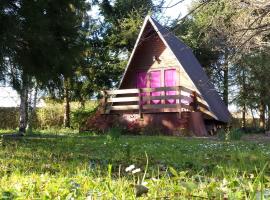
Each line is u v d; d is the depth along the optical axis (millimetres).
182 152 9539
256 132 26484
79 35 15422
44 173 5289
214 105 21750
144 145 11344
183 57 22391
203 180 4102
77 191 3297
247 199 2660
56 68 14492
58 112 29562
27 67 13914
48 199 3119
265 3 8719
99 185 3615
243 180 3285
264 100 28781
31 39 13336
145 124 19609
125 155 8352
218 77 27562
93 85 28281
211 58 26219
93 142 12312
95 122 20641
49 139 13336
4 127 28984
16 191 3359
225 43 10203
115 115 20391
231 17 10289
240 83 28500
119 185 3580
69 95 28312
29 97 24453
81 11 16438
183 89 19297
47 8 13945
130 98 20047
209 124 21703
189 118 18641
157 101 22250
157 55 22031
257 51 14875
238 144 12562
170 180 3695
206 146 11094
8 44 12945
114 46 28609
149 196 3135
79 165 6039
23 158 7184
